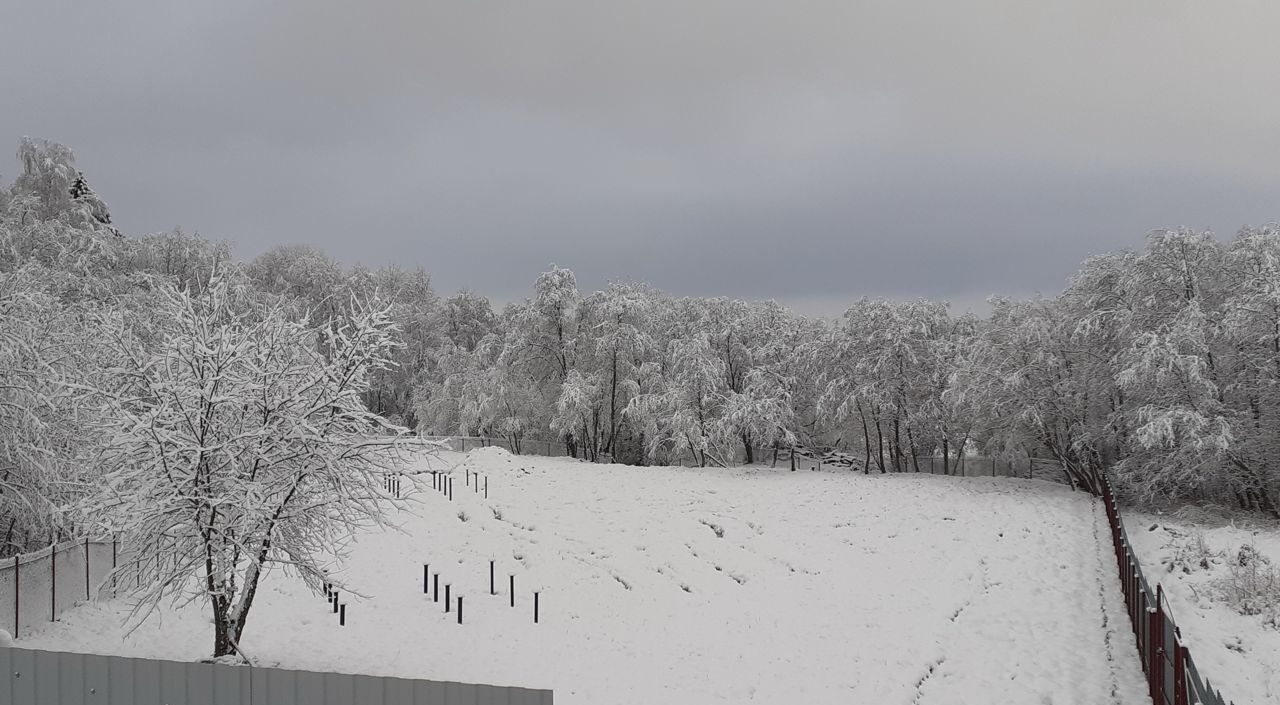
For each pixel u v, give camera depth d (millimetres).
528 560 25453
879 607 22859
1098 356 39906
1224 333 33344
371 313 15961
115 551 18922
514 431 51844
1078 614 21016
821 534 31266
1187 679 12445
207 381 14672
